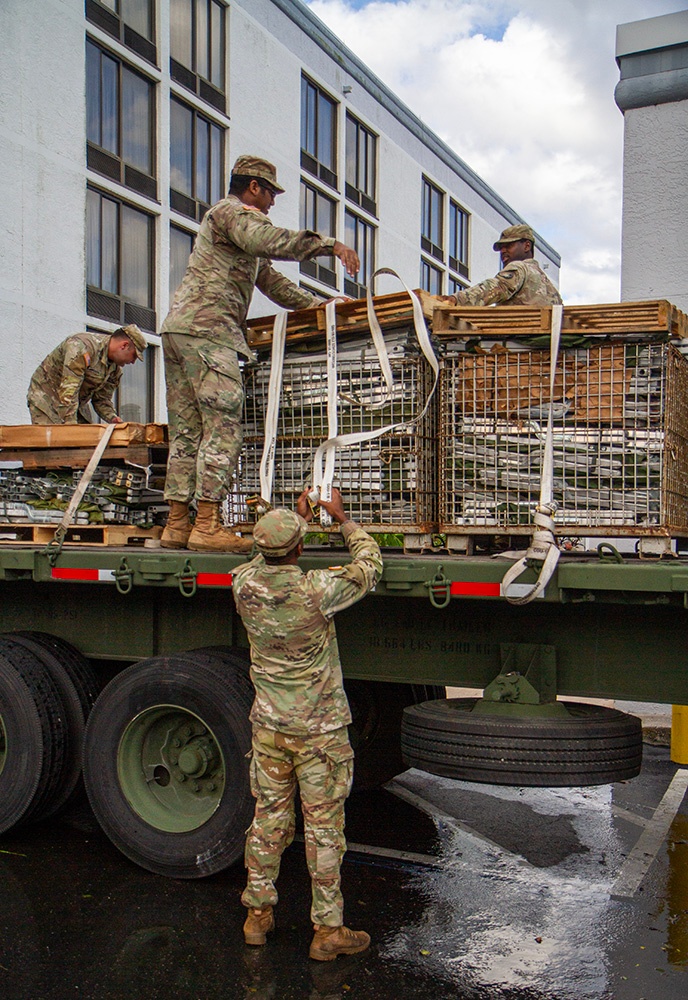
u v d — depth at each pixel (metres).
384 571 3.70
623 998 3.22
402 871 4.43
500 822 5.23
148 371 18.44
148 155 18.20
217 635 4.54
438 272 30.58
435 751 3.60
